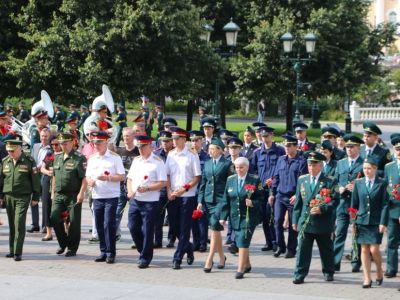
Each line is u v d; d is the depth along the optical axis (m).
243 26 55.03
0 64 43.00
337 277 15.98
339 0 52.84
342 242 16.69
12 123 30.08
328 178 15.43
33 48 44.06
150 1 43.19
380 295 14.38
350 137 17.27
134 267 16.69
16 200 17.36
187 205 16.69
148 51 43.78
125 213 24.28
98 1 42.75
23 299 13.70
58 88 44.22
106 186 17.03
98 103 27.36
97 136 17.05
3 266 16.69
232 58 52.12
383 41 55.00
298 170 17.84
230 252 18.31
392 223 16.00
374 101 84.50
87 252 18.28
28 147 28.83
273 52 51.41
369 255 15.09
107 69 42.62
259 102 61.56
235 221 15.79
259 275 16.03
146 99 40.88
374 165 15.19
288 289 14.79
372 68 54.12
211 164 17.14
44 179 19.72
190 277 15.76
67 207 17.67
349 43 53.03
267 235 18.86
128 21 41.91
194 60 45.47
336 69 53.00
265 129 19.12
